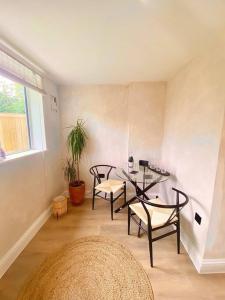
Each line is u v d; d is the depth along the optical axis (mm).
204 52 1473
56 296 1272
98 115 2812
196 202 1587
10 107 1820
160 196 2771
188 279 1415
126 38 1335
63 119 2826
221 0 920
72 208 2652
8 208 1544
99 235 1988
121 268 1517
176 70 2053
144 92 2607
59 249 1754
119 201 2895
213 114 1338
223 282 1392
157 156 2775
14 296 1276
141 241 1882
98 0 929
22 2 943
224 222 1391
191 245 1646
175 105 2178
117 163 2947
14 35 1294
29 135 2199
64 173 2965
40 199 2164
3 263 1458
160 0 928
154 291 1311
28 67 1828
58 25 1166
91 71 2113
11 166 1581
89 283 1371
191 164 1695
